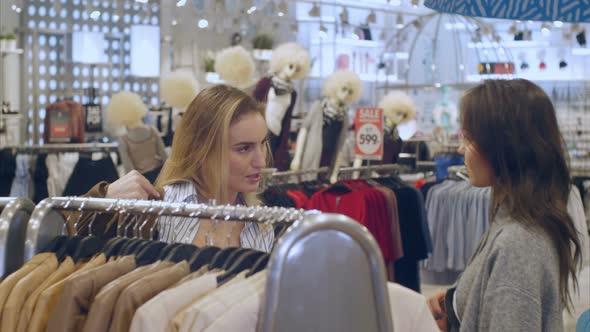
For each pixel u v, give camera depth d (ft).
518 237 6.10
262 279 4.54
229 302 4.21
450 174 20.83
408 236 16.62
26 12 30.35
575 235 6.36
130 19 32.04
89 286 4.63
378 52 36.91
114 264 4.87
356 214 15.10
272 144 20.98
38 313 4.70
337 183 15.51
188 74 22.76
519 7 5.04
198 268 5.01
